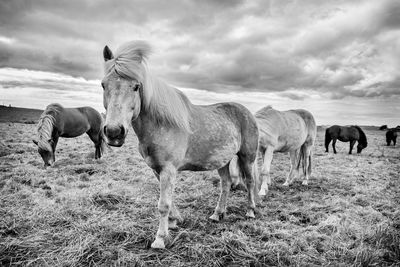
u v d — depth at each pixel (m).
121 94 2.41
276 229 3.50
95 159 8.60
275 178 7.03
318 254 2.89
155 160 2.90
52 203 4.03
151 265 2.57
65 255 2.66
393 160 11.47
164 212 2.89
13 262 2.53
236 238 3.12
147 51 2.68
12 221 3.33
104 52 2.81
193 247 2.86
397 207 4.58
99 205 4.18
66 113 7.89
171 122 2.86
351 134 14.39
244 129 3.95
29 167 6.69
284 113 6.41
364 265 2.63
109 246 2.82
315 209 4.43
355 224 3.62
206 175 6.61
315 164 9.59
